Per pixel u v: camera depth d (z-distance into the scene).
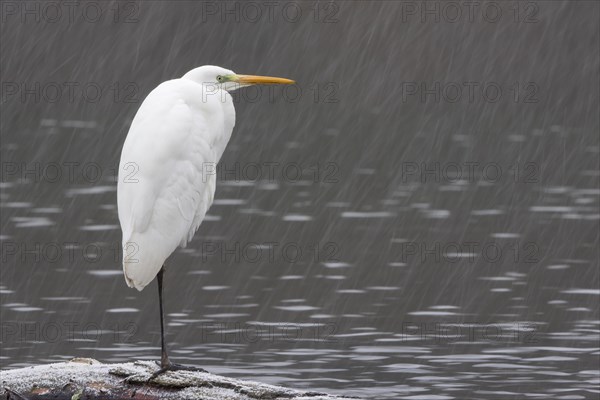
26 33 41.53
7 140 34.31
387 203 22.45
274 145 33.94
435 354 11.12
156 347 11.34
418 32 42.38
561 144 34.69
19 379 6.93
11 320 12.60
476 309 13.25
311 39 42.16
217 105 8.58
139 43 41.62
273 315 12.88
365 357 10.95
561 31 42.88
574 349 11.36
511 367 10.63
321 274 15.27
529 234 18.70
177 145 8.09
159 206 7.98
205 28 41.75
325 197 23.25
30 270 15.45
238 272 15.38
